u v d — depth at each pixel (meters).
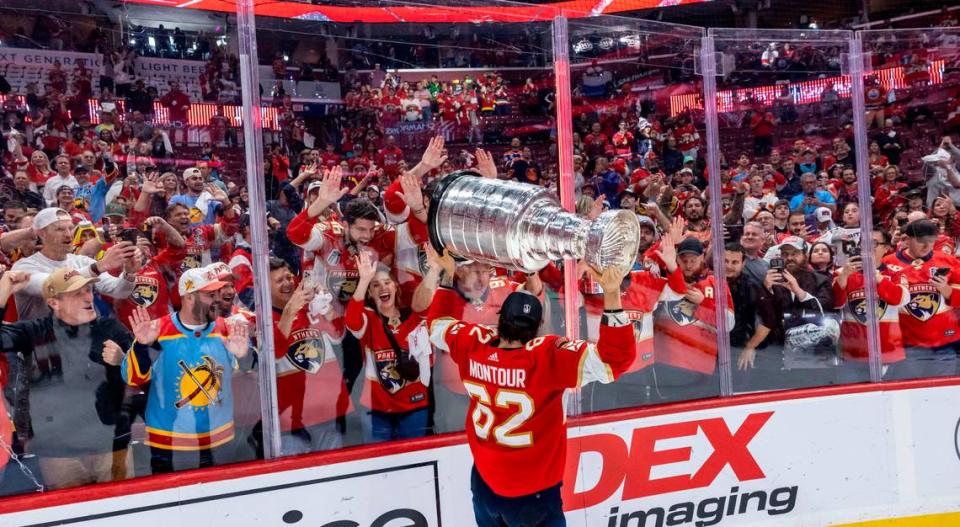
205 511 2.63
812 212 3.77
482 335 2.75
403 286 3.04
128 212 2.57
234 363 2.75
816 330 3.79
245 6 2.69
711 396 3.62
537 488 2.68
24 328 2.45
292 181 2.80
